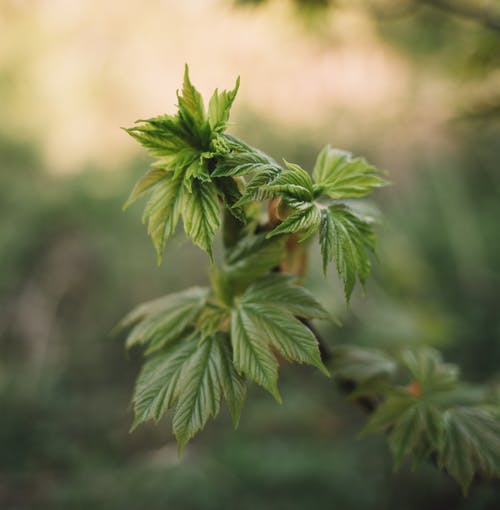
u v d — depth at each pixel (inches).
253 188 27.0
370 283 173.5
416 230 285.1
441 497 154.3
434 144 273.1
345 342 164.4
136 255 258.1
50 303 245.6
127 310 255.0
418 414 38.1
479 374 218.8
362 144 272.1
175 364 32.2
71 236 259.3
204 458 180.2
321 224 29.2
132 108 265.0
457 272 272.7
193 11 227.5
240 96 254.7
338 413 212.7
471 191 304.7
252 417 210.2
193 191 29.2
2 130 261.6
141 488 163.9
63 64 263.9
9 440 193.3
